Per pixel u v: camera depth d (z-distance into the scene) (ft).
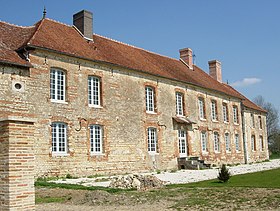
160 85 88.02
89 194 39.01
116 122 74.69
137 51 96.17
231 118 120.47
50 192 44.55
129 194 40.81
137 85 81.25
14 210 24.73
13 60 58.18
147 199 37.35
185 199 36.58
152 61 95.40
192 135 97.09
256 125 141.18
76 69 68.44
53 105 63.52
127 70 78.89
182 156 92.89
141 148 79.82
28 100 59.72
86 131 68.49
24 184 25.55
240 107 128.67
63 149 64.95
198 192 40.93
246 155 126.93
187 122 92.27
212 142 106.42
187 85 97.86
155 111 85.76
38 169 59.67
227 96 119.03
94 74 71.67
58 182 55.98
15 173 25.17
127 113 77.56
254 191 39.52
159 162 84.07
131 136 77.71
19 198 25.13
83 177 65.67
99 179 61.62
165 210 31.12
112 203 35.55
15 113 57.57
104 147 71.46
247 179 55.57
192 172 77.51
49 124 62.39
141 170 78.84
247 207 30.94
